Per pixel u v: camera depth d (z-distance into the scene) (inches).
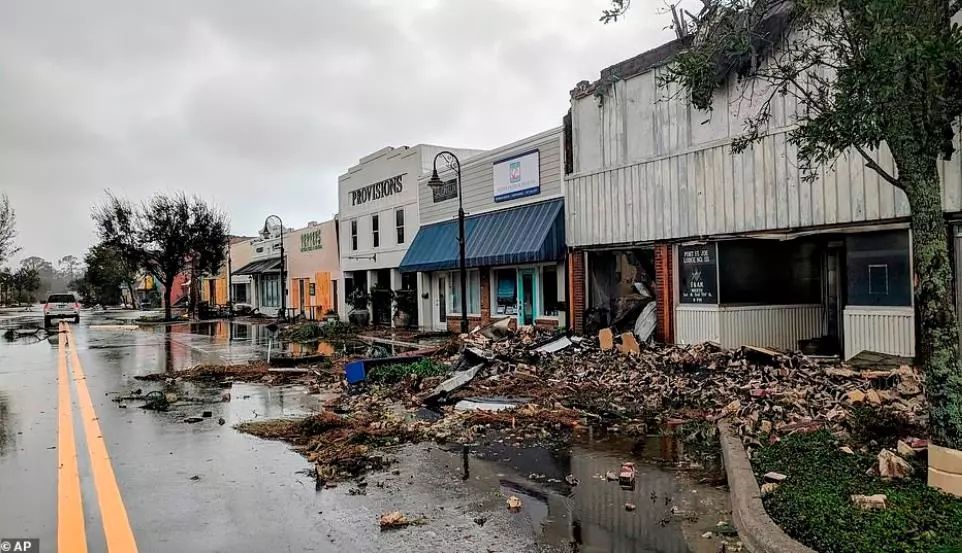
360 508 223.8
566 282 710.5
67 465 282.5
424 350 651.5
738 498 204.1
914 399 323.6
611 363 506.0
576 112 679.1
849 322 451.5
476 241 837.8
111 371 637.3
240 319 1724.9
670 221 575.2
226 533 201.6
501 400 414.3
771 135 481.1
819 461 241.1
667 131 575.2
